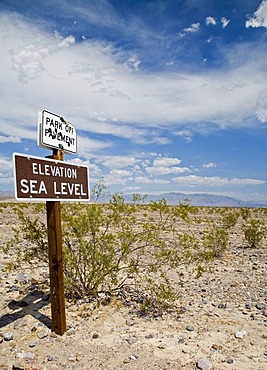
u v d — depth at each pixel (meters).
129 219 6.49
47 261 6.62
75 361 4.11
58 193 4.87
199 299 6.68
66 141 5.33
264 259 10.86
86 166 5.78
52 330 4.92
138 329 5.08
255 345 4.58
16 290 6.85
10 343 4.56
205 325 5.28
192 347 4.49
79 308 5.87
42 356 4.23
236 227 21.45
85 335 4.86
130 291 6.80
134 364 4.04
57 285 4.81
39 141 4.58
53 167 4.80
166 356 4.25
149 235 6.24
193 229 17.97
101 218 6.15
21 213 6.66
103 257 6.04
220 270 9.27
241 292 7.20
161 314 5.71
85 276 6.25
